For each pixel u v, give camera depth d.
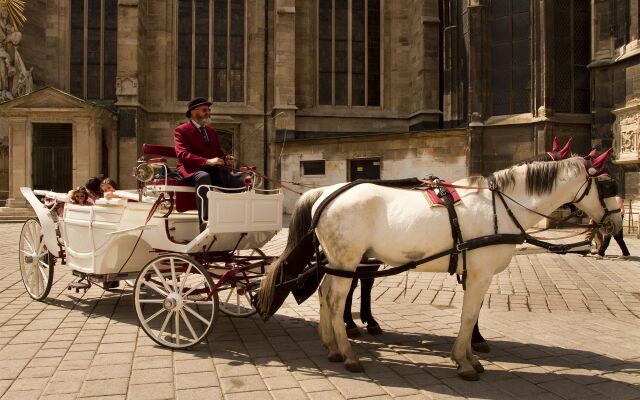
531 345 6.14
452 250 5.04
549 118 20.39
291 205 26.67
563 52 21.16
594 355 5.77
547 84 20.42
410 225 5.10
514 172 5.37
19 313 7.43
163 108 29.69
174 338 6.19
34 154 26.05
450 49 25.25
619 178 19.89
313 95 30.69
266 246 15.88
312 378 5.00
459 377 5.04
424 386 4.82
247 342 6.20
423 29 28.83
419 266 5.18
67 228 7.68
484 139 21.56
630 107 19.02
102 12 30.48
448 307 8.14
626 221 18.97
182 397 4.50
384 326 6.99
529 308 8.20
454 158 22.34
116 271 7.10
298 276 5.59
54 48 30.00
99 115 26.08
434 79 28.97
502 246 5.14
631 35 19.41
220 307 7.56
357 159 24.78
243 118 30.30
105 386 4.71
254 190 6.75
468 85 22.97
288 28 28.83
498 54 21.67
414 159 23.25
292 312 7.78
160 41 29.77
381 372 5.18
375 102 31.48
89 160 25.67
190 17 30.42
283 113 28.62
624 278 10.75
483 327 7.00
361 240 5.21
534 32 20.66
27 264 8.77
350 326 6.47
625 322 7.32
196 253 6.50
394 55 31.14
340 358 5.50
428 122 28.84
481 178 5.39
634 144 19.08
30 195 8.53
